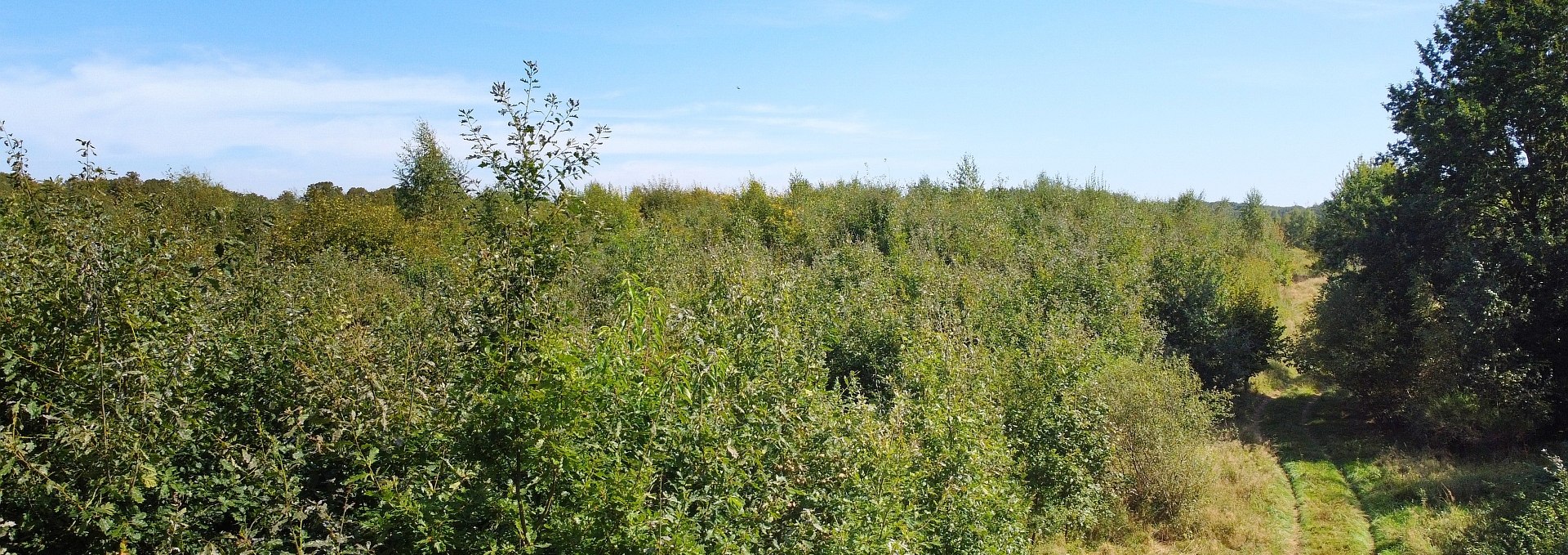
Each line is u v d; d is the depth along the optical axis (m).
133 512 5.59
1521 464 15.20
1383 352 19.67
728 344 8.95
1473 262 17.39
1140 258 26.20
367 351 7.05
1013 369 13.58
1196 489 13.75
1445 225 18.69
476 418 5.33
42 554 5.25
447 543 5.61
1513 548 11.09
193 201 21.30
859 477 7.71
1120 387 14.26
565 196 5.62
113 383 5.26
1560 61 16.86
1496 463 16.39
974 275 20.83
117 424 5.16
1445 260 18.48
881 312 15.50
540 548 5.58
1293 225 55.31
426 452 6.28
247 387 7.34
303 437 6.58
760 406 7.54
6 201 6.49
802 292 15.59
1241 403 22.81
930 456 9.45
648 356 6.09
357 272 17.16
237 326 7.80
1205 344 22.36
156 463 5.53
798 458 7.49
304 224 23.27
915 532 7.94
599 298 13.49
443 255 19.48
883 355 14.58
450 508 5.70
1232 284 25.58
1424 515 13.94
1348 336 20.53
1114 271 22.47
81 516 5.01
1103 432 13.03
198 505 6.03
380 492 5.94
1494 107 17.55
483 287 5.52
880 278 19.39
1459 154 18.14
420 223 25.88
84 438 4.84
